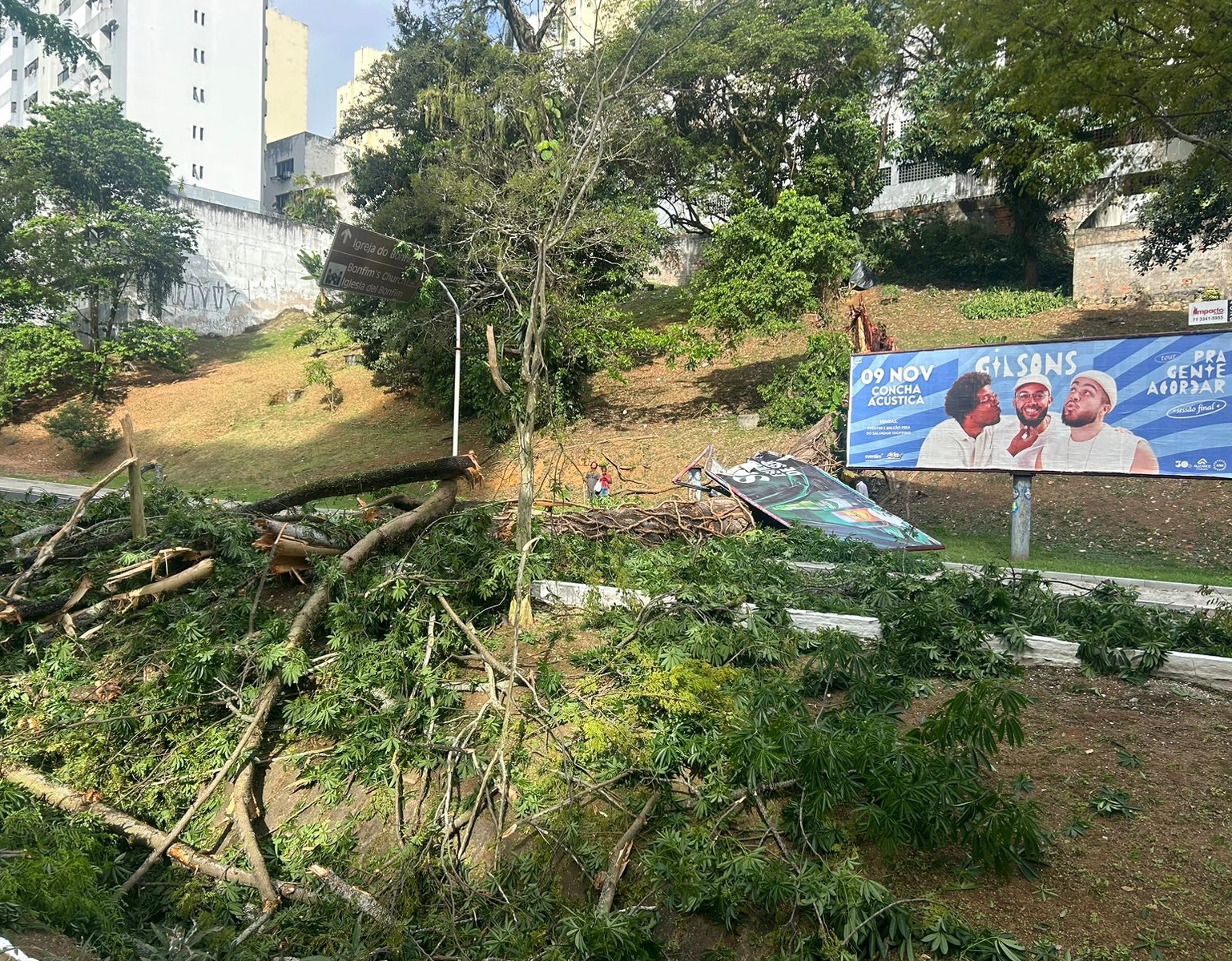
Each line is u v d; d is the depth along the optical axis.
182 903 5.43
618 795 5.39
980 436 14.59
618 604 8.09
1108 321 25.22
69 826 5.97
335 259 16.33
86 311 42.88
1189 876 4.24
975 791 4.49
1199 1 10.99
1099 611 7.59
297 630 7.36
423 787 6.00
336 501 22.52
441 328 20.84
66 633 7.91
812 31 23.08
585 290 23.25
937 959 3.87
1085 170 15.67
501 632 7.88
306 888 5.35
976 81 14.39
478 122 21.42
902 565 9.74
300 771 6.51
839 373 21.58
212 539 9.02
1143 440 13.30
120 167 40.66
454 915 4.85
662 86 22.61
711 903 4.41
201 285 48.28
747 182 26.23
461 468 9.71
